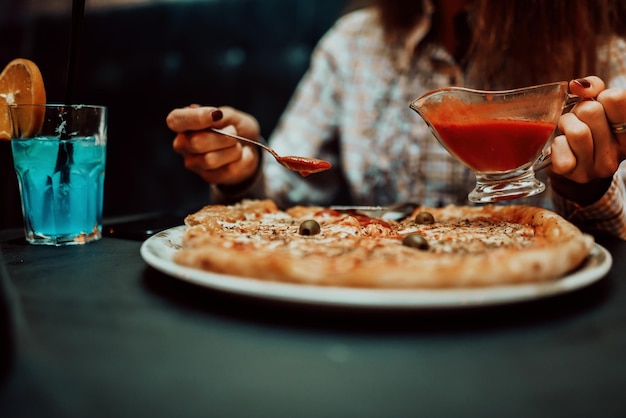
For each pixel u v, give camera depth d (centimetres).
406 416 31
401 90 108
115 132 159
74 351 37
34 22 146
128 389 33
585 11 90
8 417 31
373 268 40
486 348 37
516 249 47
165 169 161
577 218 70
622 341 38
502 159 59
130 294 45
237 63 156
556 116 58
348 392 33
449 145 61
